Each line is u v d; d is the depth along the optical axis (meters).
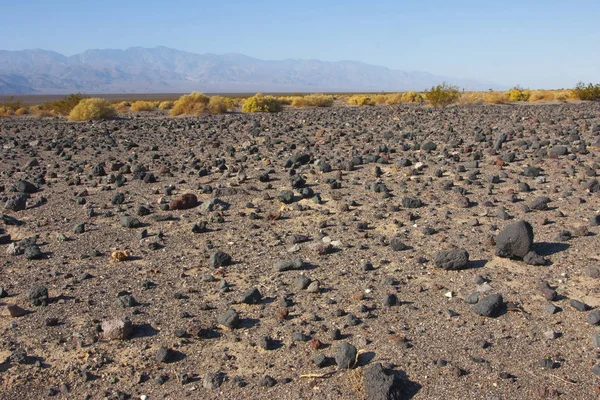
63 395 4.49
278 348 4.97
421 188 10.32
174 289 6.24
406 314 5.48
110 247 7.71
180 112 35.38
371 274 6.45
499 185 10.38
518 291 5.87
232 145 17.38
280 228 8.27
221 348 5.02
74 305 5.91
